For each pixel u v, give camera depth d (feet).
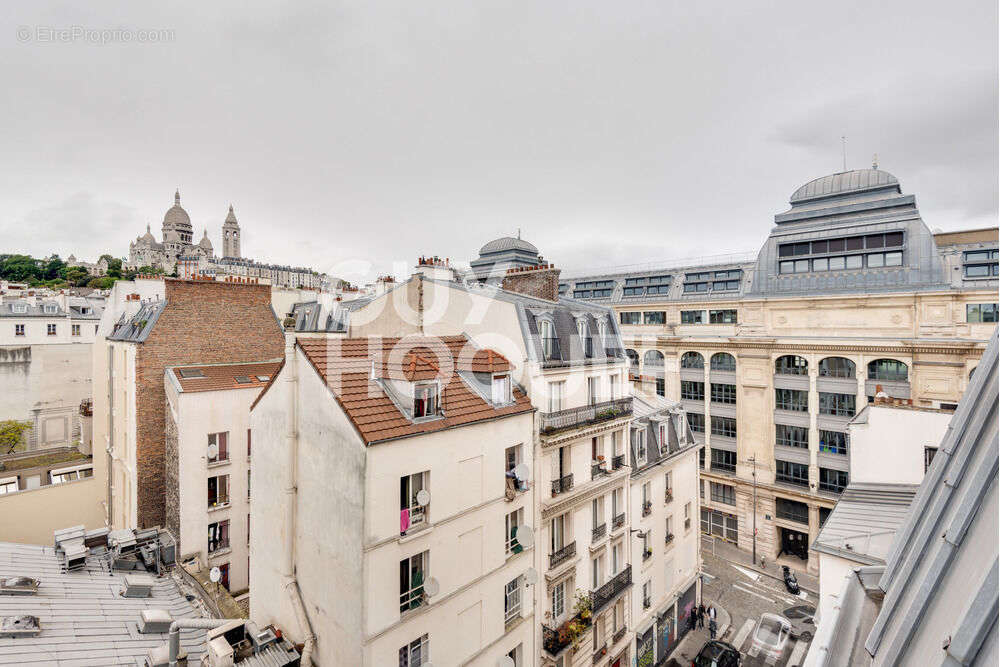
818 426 135.03
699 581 102.12
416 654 45.37
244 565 82.79
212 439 80.53
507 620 55.26
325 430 45.52
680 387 165.78
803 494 134.51
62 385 161.79
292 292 151.43
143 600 55.31
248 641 48.06
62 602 49.83
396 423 44.34
